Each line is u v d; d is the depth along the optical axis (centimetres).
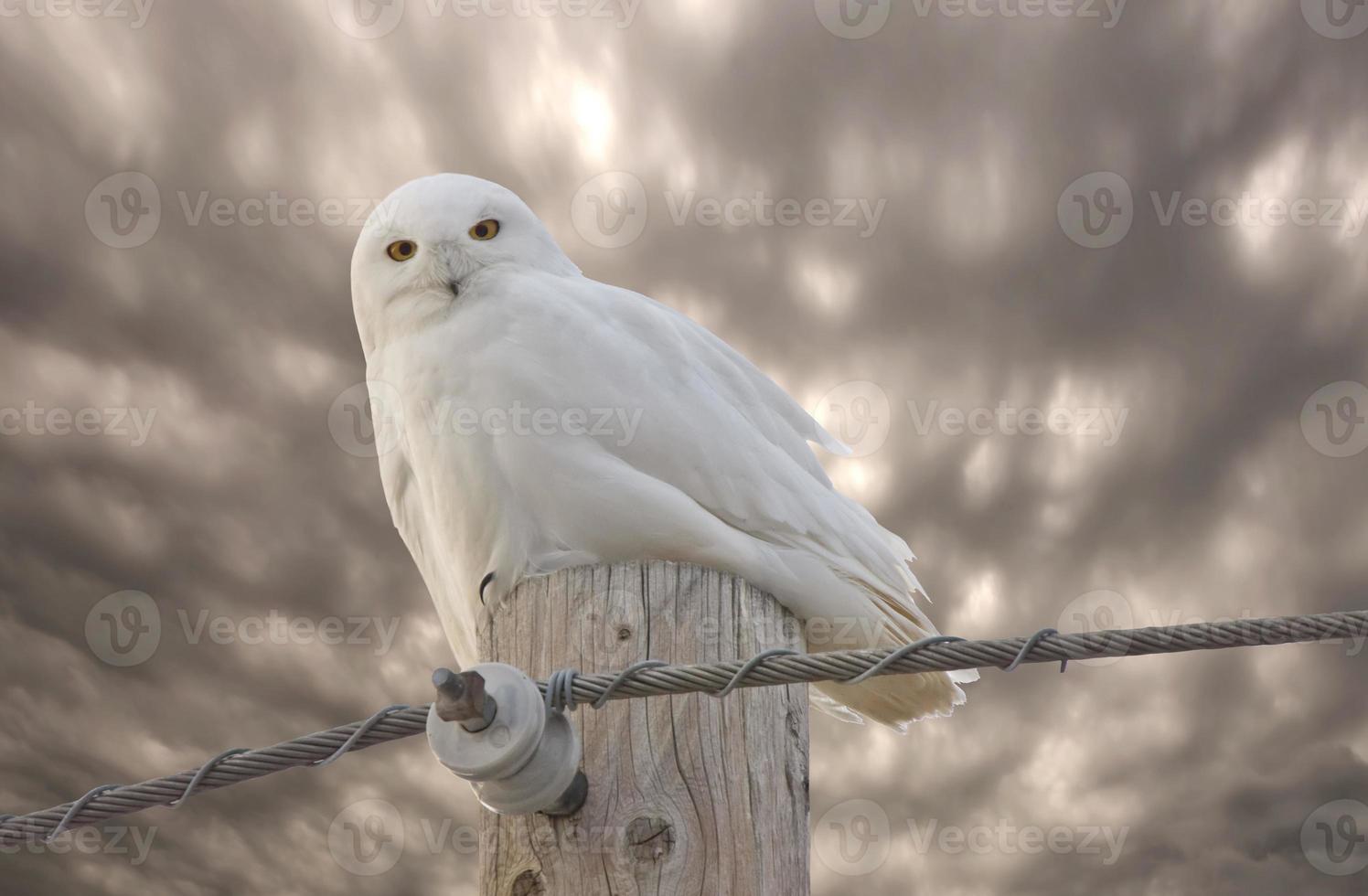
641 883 539
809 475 781
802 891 566
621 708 576
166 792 530
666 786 559
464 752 506
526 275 795
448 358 733
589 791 557
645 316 784
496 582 689
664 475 713
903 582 775
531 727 504
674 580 628
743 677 503
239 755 531
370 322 827
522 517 694
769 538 723
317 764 525
